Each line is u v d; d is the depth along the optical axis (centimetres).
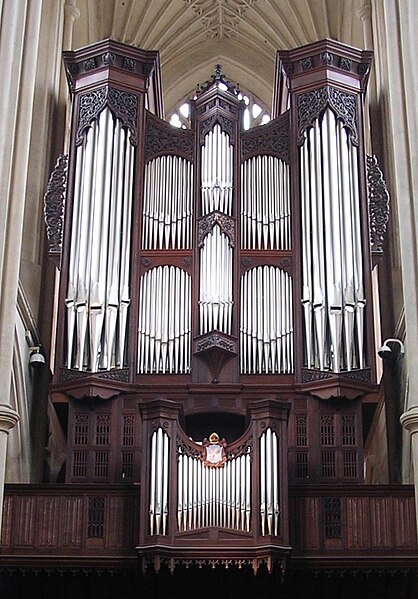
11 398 1983
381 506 1769
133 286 2012
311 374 1939
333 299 1978
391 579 1772
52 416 2197
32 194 2244
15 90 1748
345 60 2186
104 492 1775
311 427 1917
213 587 1777
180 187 2117
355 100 2166
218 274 2012
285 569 1675
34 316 2152
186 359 1967
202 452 1731
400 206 1745
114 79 2164
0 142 1709
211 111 2156
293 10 2877
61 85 2450
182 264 2042
